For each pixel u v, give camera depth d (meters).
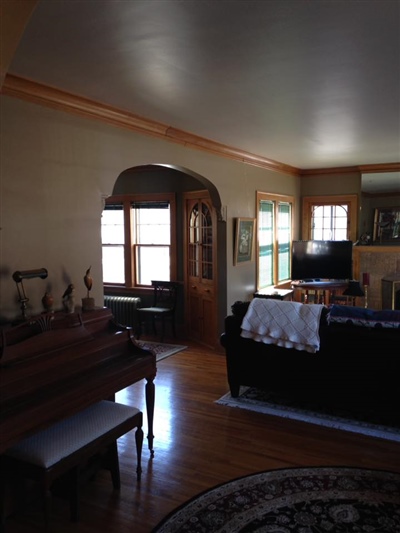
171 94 3.27
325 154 6.11
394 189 7.53
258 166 6.45
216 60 2.59
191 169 4.88
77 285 3.45
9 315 2.93
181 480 2.89
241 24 2.13
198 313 6.35
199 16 2.04
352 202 7.59
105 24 2.11
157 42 2.35
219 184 5.46
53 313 2.70
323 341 3.62
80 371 2.65
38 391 2.35
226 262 5.73
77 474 2.44
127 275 7.04
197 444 3.36
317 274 7.11
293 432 3.54
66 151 3.32
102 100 3.42
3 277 2.89
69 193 3.36
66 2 1.89
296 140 5.06
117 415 2.69
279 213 7.33
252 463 3.08
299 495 2.70
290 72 2.82
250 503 2.63
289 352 3.80
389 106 3.63
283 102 3.50
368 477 2.89
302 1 1.92
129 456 3.21
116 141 3.80
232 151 5.55
